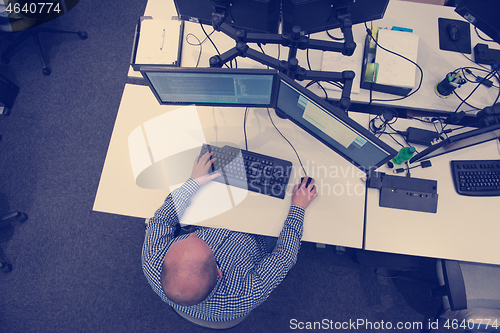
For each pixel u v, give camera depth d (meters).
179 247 1.00
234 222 1.32
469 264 1.48
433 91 1.47
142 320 1.87
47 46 2.31
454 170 1.37
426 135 1.39
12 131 2.15
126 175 1.37
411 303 1.90
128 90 1.48
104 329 1.85
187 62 1.48
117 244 1.98
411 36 1.43
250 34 1.12
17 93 2.22
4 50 2.29
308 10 1.20
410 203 1.33
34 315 1.86
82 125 2.17
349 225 1.33
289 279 1.93
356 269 1.94
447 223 1.33
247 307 1.14
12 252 1.95
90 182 2.07
